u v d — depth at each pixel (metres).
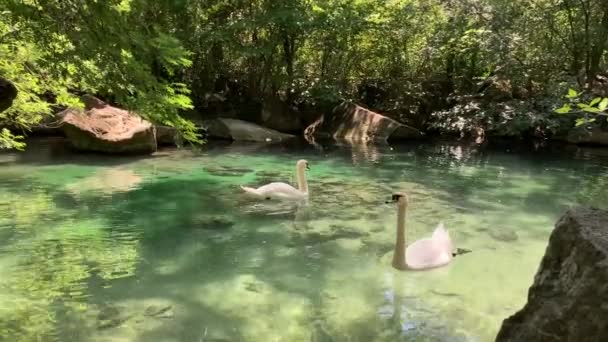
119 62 4.47
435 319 4.65
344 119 17.95
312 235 7.03
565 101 14.84
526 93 17.41
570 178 11.09
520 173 11.57
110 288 5.21
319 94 18.20
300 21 16.91
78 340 4.16
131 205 8.34
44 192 9.02
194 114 17.50
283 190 8.88
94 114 13.37
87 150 12.97
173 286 5.31
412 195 9.37
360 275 5.69
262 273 5.70
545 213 8.25
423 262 5.91
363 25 17.83
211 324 4.49
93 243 6.55
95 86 4.93
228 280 5.49
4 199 8.52
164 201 8.61
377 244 6.70
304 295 5.15
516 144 16.22
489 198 9.23
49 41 4.30
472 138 17.27
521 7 16.48
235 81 19.53
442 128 18.03
